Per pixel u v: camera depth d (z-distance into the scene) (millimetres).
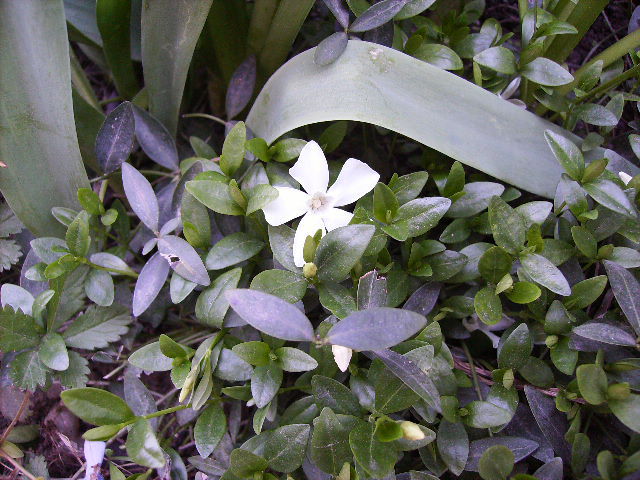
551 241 150
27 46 147
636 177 147
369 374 137
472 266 154
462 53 182
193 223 151
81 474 166
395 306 151
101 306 163
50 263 153
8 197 156
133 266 186
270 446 132
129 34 184
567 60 216
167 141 182
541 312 149
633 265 145
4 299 156
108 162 173
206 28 190
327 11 188
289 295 135
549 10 179
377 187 139
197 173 158
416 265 153
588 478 138
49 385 157
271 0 169
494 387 144
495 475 127
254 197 142
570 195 147
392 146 193
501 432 147
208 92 223
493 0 223
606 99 193
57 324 158
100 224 179
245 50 197
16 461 166
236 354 134
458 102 151
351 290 149
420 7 162
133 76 204
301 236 141
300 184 157
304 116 151
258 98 171
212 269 151
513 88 173
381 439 122
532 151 158
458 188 158
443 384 140
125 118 166
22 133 152
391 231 140
